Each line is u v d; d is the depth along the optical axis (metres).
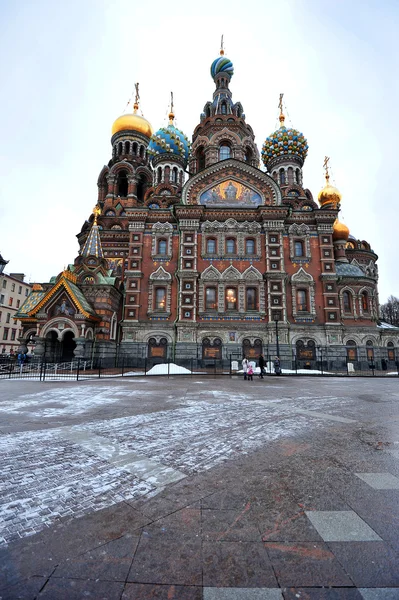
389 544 3.62
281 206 36.50
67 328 30.34
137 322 34.88
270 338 34.12
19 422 9.22
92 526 3.95
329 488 5.06
